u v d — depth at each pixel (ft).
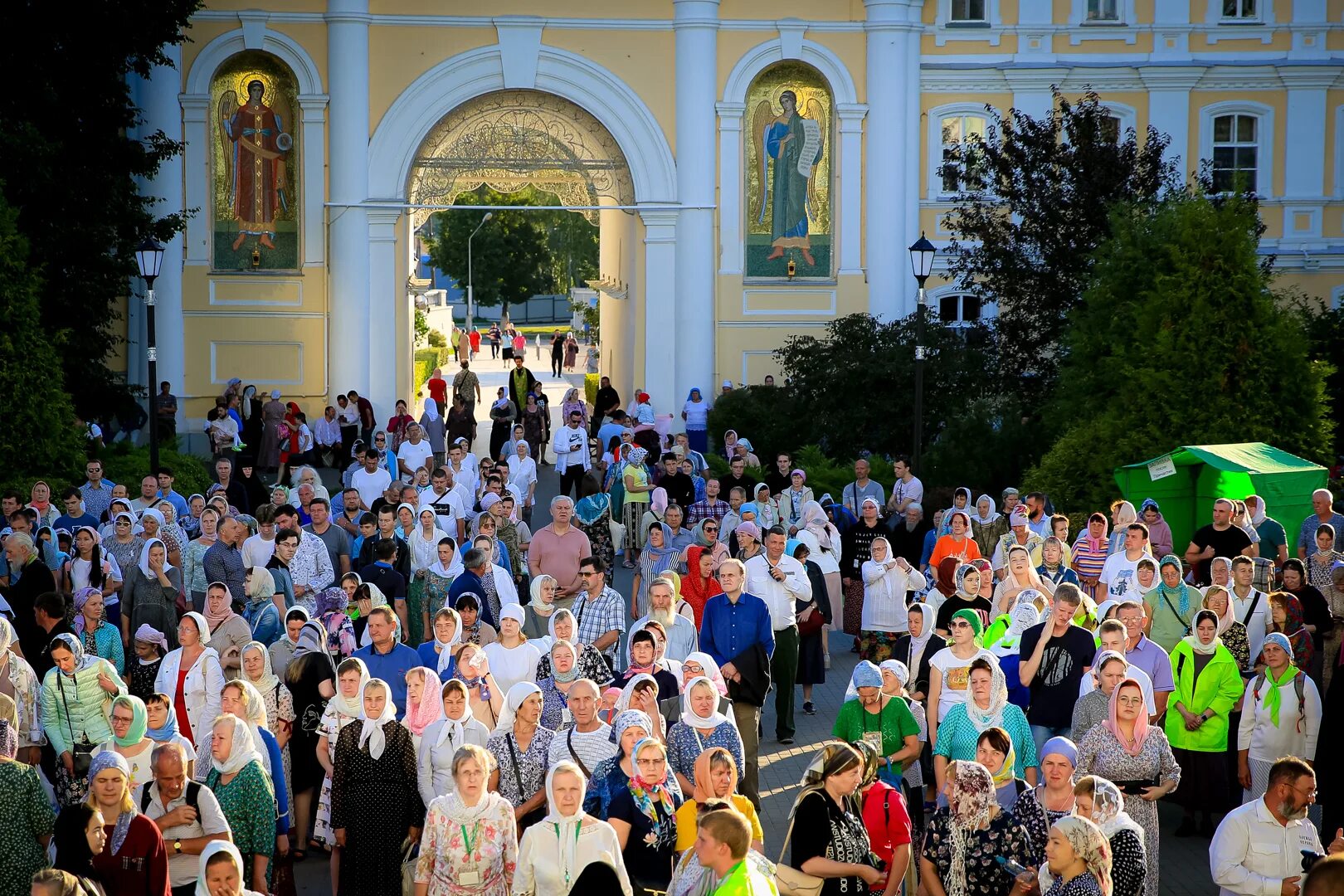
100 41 90.12
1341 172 130.41
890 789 29.22
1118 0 129.18
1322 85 129.29
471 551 48.93
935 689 38.27
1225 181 130.41
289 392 123.03
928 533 63.46
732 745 33.58
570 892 27.96
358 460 73.41
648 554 61.26
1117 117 129.39
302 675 39.55
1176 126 129.49
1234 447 64.13
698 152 123.65
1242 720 39.60
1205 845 41.04
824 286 127.34
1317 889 21.74
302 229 122.21
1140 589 46.73
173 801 29.78
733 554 62.34
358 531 60.70
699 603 50.42
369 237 121.60
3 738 33.22
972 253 108.47
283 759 38.73
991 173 124.47
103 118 92.53
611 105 123.34
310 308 122.72
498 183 130.41
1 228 79.00
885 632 56.24
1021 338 104.47
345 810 33.91
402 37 121.39
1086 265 100.22
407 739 34.09
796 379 108.17
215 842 26.16
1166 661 40.04
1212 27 129.08
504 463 78.23
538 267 301.02
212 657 38.27
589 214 164.86
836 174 126.62
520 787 33.19
